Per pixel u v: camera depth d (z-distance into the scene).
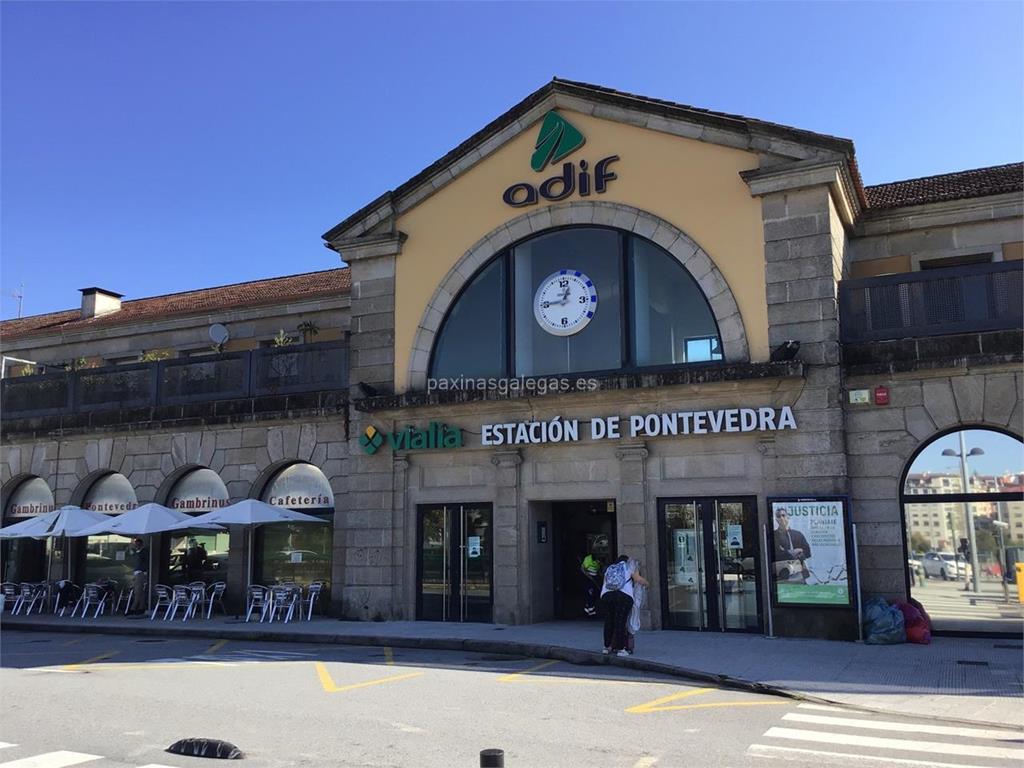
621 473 15.80
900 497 14.38
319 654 13.96
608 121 16.97
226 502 20.08
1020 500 13.84
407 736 7.93
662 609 15.30
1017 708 9.12
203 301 26.92
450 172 18.23
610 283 16.75
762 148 15.52
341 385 19.11
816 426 14.49
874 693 9.88
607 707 9.34
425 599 17.36
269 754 7.25
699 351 15.80
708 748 7.47
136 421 21.25
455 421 17.30
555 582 17.70
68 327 26.52
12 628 18.70
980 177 18.53
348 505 18.47
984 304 14.29
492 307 17.72
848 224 16.80
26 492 23.05
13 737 7.92
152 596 20.61
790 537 14.27
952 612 14.03
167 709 9.25
